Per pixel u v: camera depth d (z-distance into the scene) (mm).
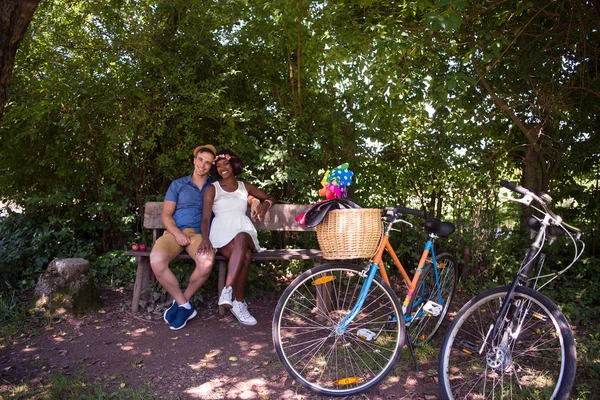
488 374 3062
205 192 4363
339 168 3176
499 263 5227
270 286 5203
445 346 2770
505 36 4773
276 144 5383
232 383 3152
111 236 5898
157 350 3645
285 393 3043
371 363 3410
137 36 4957
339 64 4914
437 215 5629
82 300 4332
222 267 4461
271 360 3482
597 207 5410
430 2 4375
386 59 4465
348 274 4031
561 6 4660
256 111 5406
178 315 4082
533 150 5277
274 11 4996
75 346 3693
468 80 4062
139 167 5648
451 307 4723
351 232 2852
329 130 5555
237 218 4336
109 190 5414
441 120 5094
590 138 5254
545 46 4848
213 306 4605
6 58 2480
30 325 4039
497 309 2949
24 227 5480
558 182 5531
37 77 5215
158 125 5207
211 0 5125
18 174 5484
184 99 5309
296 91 5594
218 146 5562
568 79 5066
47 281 4344
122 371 3293
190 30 5145
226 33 5395
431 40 4699
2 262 4844
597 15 4586
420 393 3035
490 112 5301
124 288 5070
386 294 3219
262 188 5547
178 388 3078
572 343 2520
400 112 4980
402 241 5559
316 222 2883
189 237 4340
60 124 4871
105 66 5090
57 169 5523
